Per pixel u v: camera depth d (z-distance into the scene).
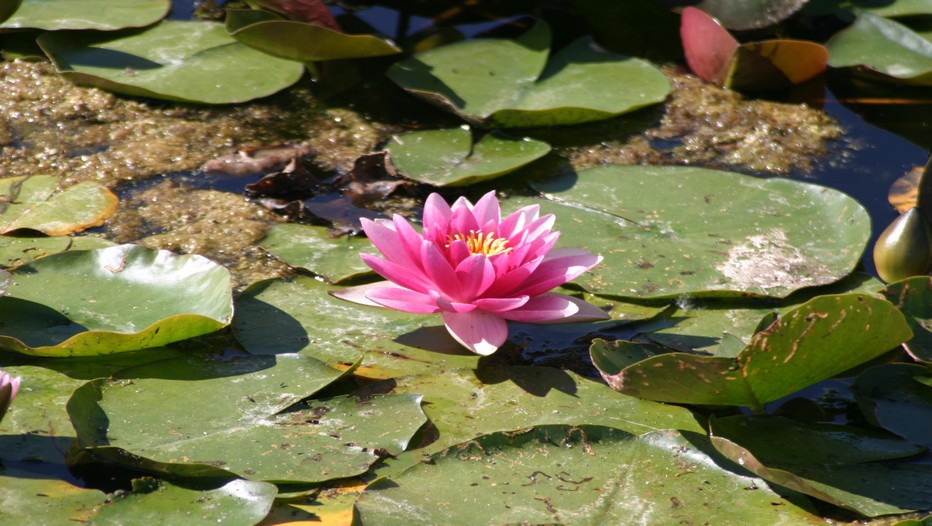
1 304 2.99
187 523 2.88
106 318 2.99
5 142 3.19
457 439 2.94
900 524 2.89
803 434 2.95
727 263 3.06
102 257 3.03
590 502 2.91
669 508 2.91
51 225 3.09
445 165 3.16
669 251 3.07
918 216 3.04
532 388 2.98
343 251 3.08
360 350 3.00
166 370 2.97
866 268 3.06
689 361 2.94
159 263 3.02
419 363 2.99
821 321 2.93
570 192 3.14
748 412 2.98
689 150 3.22
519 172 3.18
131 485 2.91
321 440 2.93
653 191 3.13
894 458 2.94
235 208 3.13
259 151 3.19
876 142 3.22
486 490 2.91
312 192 3.15
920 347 2.98
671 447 2.94
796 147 3.22
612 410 2.96
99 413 2.94
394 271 3.00
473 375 2.99
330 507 2.90
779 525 2.90
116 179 3.16
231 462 2.92
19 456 2.91
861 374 2.98
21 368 2.96
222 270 3.01
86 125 3.22
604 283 3.04
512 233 3.02
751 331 3.01
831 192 3.11
